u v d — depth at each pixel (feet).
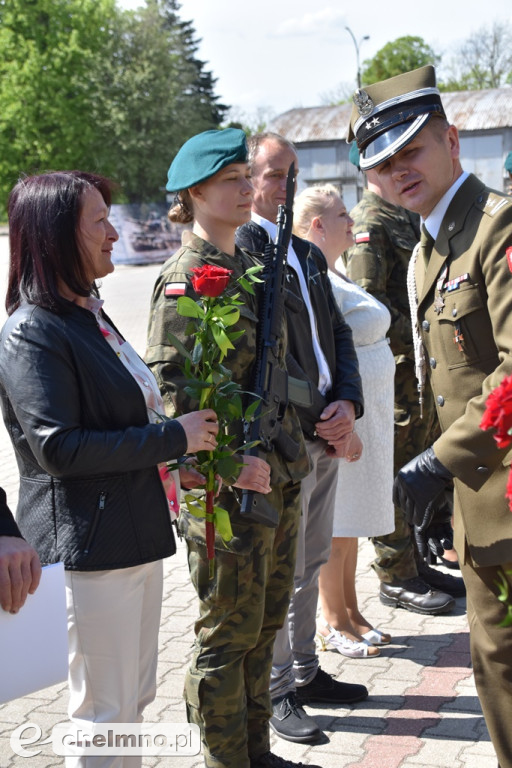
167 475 8.89
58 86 161.79
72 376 7.91
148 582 8.75
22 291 8.12
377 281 14.96
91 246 8.16
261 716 10.34
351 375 12.01
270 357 9.88
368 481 13.20
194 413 8.50
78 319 8.14
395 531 14.98
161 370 9.39
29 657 7.19
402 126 9.36
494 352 9.12
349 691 12.21
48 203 7.98
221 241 10.15
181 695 12.58
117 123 158.51
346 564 13.79
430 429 16.07
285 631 11.57
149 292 73.20
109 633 8.27
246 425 9.55
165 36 166.61
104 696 8.41
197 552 9.71
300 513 10.57
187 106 166.50
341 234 13.39
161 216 109.29
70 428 7.75
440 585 15.62
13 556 7.06
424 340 9.85
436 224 9.47
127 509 8.11
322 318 11.85
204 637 9.75
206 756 9.80
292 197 10.87
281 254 10.40
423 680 12.77
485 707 9.60
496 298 8.71
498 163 103.35
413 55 226.17
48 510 8.11
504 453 8.79
